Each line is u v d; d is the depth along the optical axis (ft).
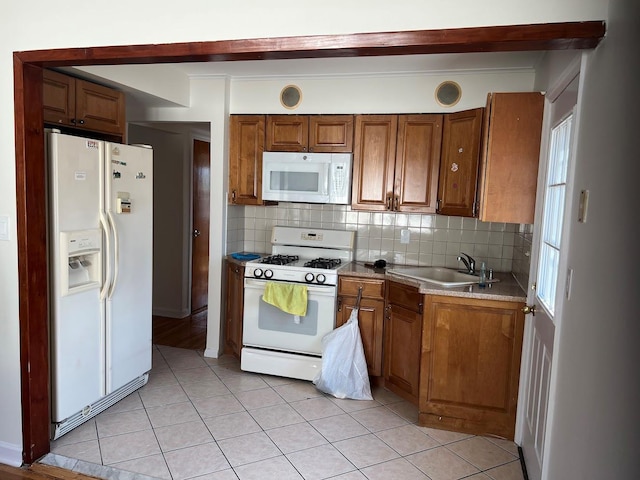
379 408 10.28
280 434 9.04
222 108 12.34
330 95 11.89
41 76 7.55
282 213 13.57
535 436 7.50
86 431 8.88
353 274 11.15
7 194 7.54
